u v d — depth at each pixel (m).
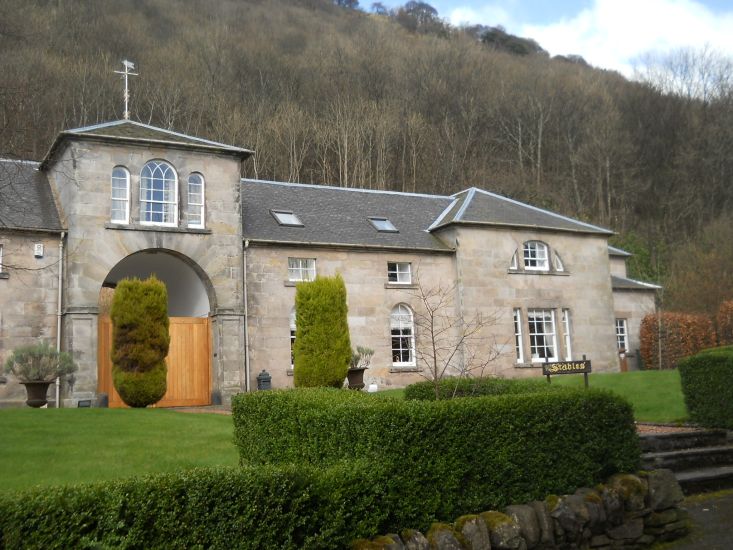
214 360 22.09
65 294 20.33
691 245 46.03
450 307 25.98
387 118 54.03
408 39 70.56
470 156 57.75
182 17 60.66
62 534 5.07
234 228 22.62
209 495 5.62
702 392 12.95
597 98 63.28
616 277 35.53
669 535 8.48
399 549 6.47
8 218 20.27
